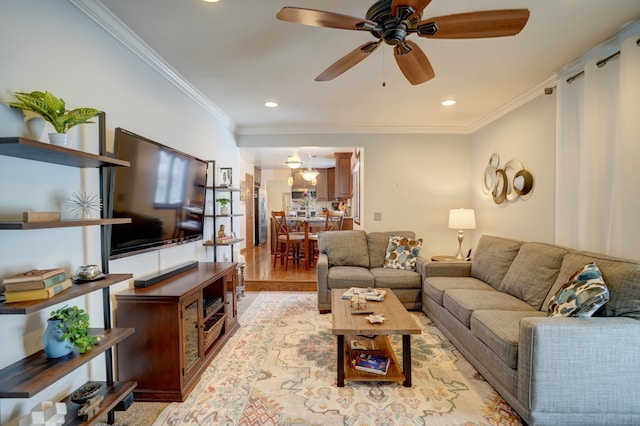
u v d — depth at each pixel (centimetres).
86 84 179
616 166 210
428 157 465
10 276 132
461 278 340
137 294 198
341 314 232
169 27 202
